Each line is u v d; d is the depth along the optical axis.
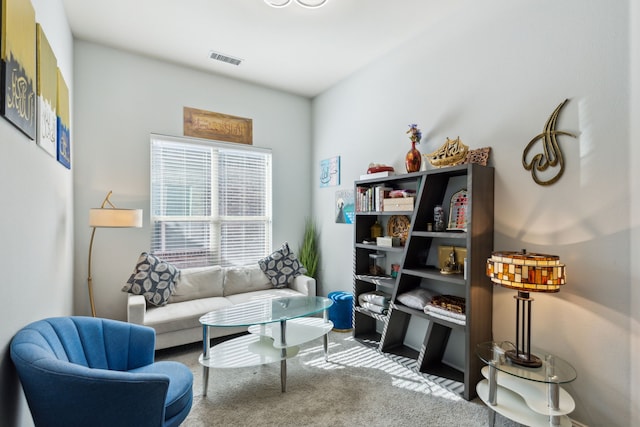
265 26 2.82
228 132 3.91
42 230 1.76
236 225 4.00
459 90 2.60
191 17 2.71
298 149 4.46
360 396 2.18
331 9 2.59
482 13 2.44
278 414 1.98
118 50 3.24
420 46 2.93
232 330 3.11
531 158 2.14
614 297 1.76
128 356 1.79
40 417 1.23
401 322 2.95
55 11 2.19
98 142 3.14
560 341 1.98
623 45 1.74
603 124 1.81
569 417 1.92
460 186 2.62
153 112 3.43
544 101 2.07
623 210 1.73
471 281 2.19
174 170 3.59
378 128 3.40
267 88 4.20
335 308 3.48
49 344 1.41
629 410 1.69
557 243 2.00
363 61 3.48
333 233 4.07
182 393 1.57
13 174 1.32
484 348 2.07
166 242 3.54
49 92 1.89
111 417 1.25
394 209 2.88
